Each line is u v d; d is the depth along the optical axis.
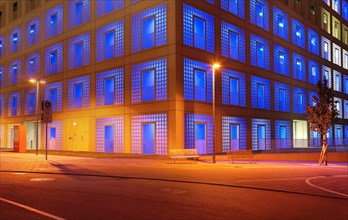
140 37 30.59
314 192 11.28
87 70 35.78
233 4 34.78
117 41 32.84
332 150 30.61
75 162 23.22
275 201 9.94
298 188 12.09
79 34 37.06
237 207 9.13
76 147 36.62
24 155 30.36
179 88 27.72
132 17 31.41
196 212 8.55
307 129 46.31
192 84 29.16
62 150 38.53
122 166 20.48
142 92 30.23
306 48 47.22
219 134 31.45
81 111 36.28
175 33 27.73
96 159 25.95
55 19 41.03
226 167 20.02
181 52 28.09
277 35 41.16
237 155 24.31
